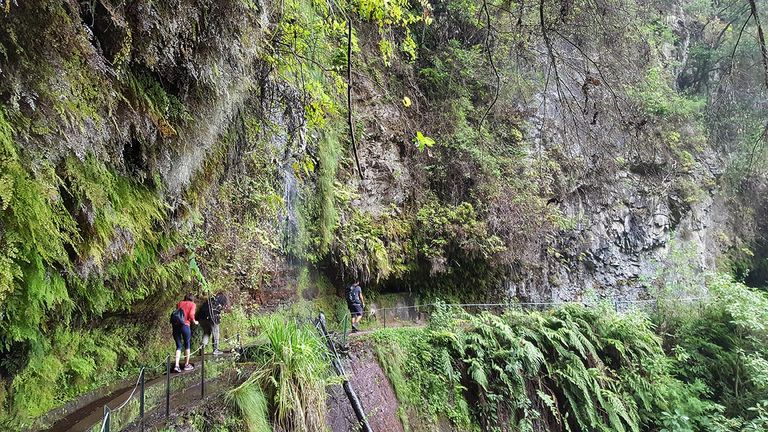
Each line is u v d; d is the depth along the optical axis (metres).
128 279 5.55
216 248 7.61
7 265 2.83
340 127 11.44
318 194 10.77
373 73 12.96
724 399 11.88
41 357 4.62
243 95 5.23
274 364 5.57
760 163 15.64
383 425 7.45
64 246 3.64
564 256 15.48
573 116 5.59
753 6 4.44
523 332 10.84
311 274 11.14
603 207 15.73
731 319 12.99
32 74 2.64
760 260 22.12
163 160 4.33
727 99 17.00
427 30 14.16
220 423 4.73
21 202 2.74
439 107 13.95
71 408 4.94
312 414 5.47
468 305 13.34
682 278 16.16
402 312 12.96
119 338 6.20
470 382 9.77
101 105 3.30
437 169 13.66
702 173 18.33
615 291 15.87
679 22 19.06
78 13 2.88
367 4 5.69
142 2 3.25
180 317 6.58
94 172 3.46
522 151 13.50
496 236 13.30
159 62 3.84
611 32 6.14
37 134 2.81
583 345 11.46
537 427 9.74
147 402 5.00
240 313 8.67
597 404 10.66
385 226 12.34
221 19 4.10
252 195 7.98
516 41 6.09
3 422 4.15
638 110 6.28
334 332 9.11
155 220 5.08
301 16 5.82
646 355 11.89
